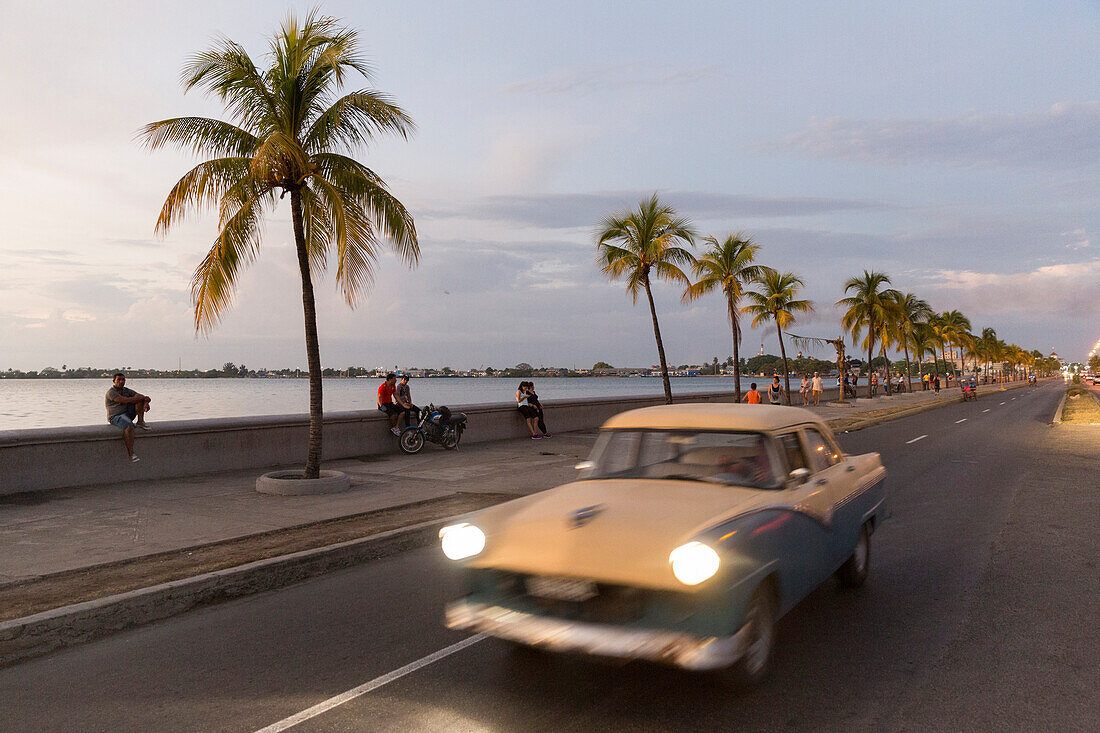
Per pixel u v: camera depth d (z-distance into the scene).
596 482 4.64
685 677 3.97
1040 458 14.54
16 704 3.86
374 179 10.82
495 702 3.72
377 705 3.72
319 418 10.62
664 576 3.29
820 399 39.16
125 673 4.28
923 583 5.84
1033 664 4.14
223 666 4.35
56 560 6.51
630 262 22.75
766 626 3.83
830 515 4.68
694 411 4.86
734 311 27.16
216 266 10.05
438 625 5.03
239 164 10.05
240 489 10.57
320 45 10.28
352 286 11.09
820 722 3.43
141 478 11.31
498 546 3.78
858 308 43.06
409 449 15.35
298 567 6.51
